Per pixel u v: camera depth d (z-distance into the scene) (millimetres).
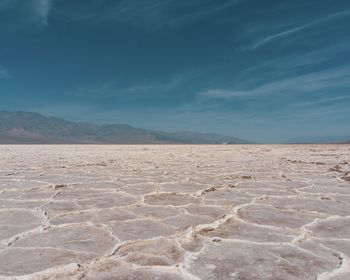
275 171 8531
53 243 2914
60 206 4352
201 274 2293
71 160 12500
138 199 4828
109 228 3367
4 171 8438
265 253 2688
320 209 4250
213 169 9023
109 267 2416
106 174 7805
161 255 2641
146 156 15578
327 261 2527
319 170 8820
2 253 2678
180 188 5750
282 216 3889
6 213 3969
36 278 2266
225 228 3404
